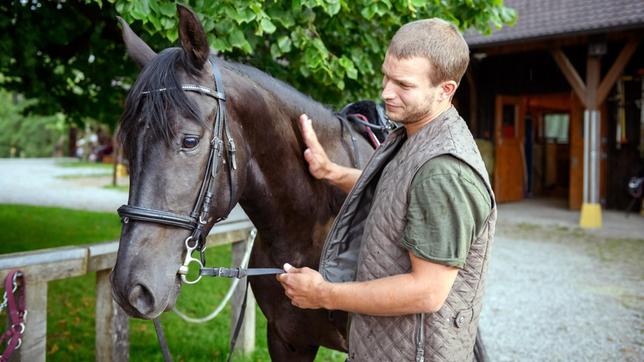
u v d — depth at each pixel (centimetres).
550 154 1330
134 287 121
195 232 131
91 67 482
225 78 146
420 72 122
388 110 128
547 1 942
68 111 573
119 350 243
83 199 1143
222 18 241
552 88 1024
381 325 131
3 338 182
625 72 955
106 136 2789
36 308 197
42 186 1430
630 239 736
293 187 167
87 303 441
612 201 1002
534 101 1216
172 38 240
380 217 128
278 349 196
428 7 319
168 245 127
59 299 446
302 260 176
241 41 246
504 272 564
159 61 134
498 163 1108
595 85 827
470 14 343
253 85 157
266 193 161
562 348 367
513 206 1069
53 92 546
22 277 188
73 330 380
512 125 1145
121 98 534
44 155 3152
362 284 126
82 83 534
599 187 914
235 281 279
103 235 690
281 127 163
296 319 180
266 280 180
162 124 125
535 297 479
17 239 632
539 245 698
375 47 328
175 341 359
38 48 448
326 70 280
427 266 118
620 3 834
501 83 1098
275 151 160
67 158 3033
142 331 376
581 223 839
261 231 173
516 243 711
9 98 3133
